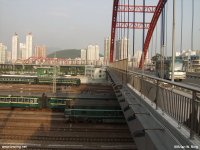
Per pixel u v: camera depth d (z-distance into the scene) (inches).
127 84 886.4
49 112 1555.1
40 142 965.2
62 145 932.6
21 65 4178.2
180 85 274.4
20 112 1514.5
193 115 260.8
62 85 2844.5
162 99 394.3
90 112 1336.1
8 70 4133.9
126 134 1075.3
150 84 498.3
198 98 258.1
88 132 1101.7
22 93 1774.1
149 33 2139.5
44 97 1652.3
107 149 901.8
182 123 303.1
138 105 485.1
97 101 1619.1
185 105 295.7
